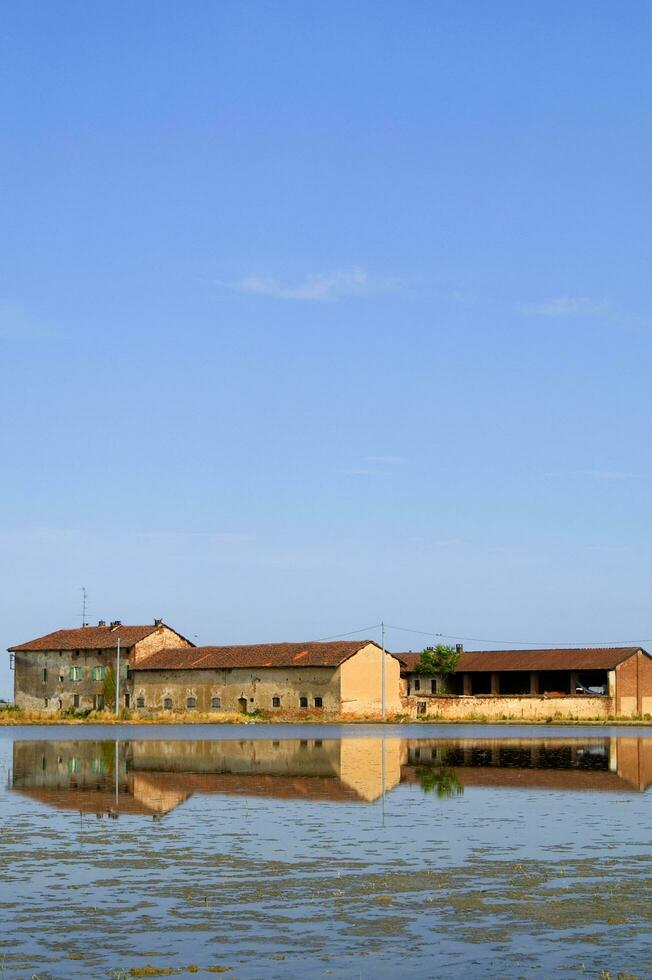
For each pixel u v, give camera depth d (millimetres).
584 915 21906
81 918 21797
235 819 34312
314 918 21797
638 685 126188
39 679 137750
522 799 39156
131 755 62312
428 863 26984
